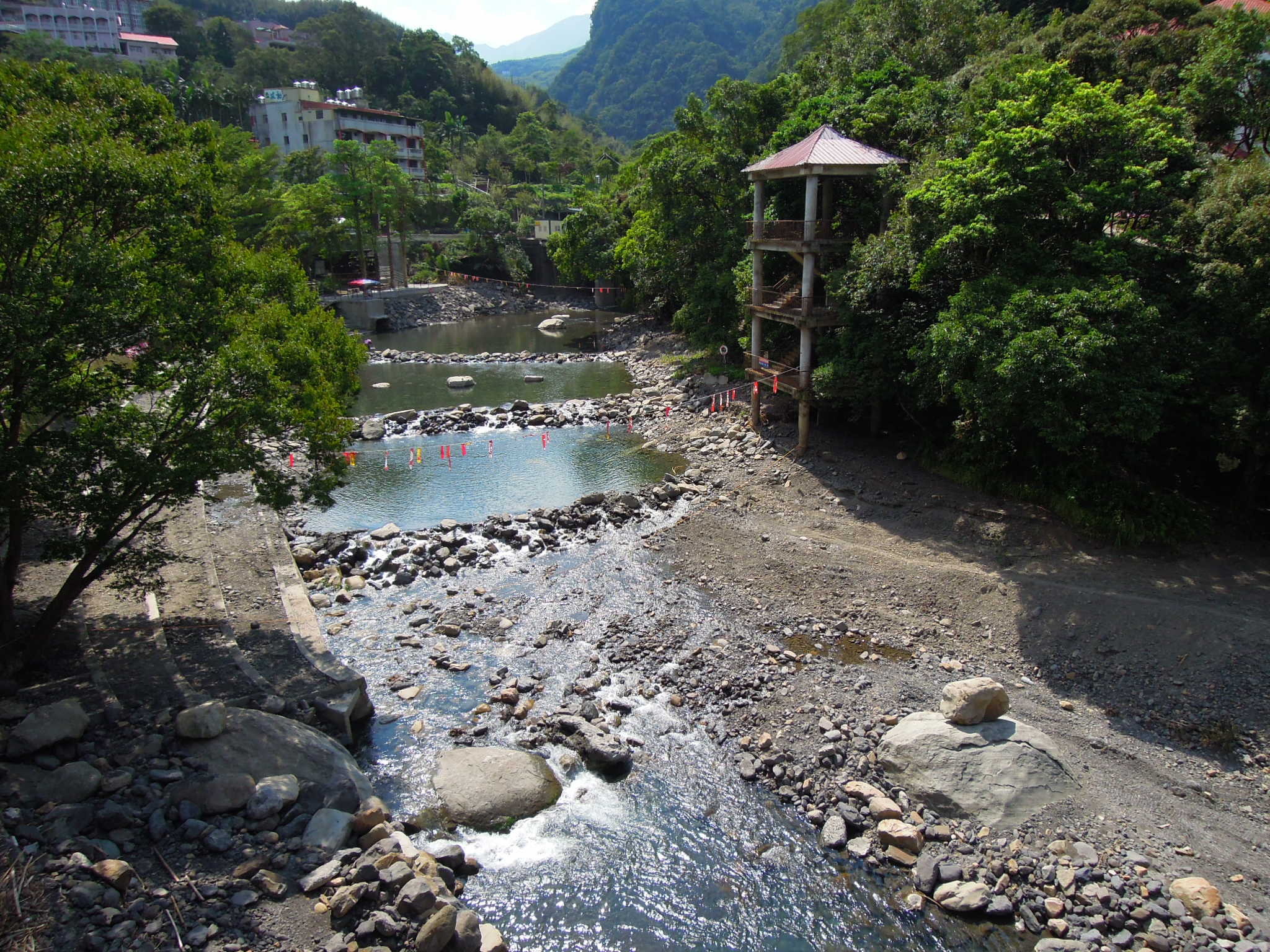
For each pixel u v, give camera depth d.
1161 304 19.91
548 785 15.10
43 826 11.59
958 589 21.33
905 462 29.14
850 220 32.66
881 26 45.44
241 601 21.00
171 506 16.45
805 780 15.16
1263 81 25.55
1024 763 14.40
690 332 48.19
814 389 29.64
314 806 13.30
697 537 26.16
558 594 22.80
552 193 122.31
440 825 14.19
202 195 17.17
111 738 13.71
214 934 10.47
